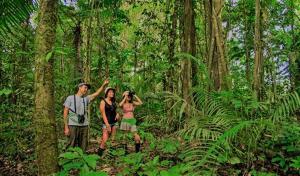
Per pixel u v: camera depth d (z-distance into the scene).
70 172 4.83
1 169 6.23
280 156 5.14
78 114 6.23
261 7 8.74
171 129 8.03
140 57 11.70
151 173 4.00
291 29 9.92
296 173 4.81
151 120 9.22
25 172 6.03
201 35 13.23
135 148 6.44
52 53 4.38
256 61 6.32
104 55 10.39
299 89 5.91
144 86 10.83
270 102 5.54
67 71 9.59
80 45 9.12
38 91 4.43
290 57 7.18
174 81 10.55
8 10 5.74
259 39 6.38
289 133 5.34
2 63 8.41
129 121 4.59
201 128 4.84
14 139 6.98
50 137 4.43
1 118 7.52
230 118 5.18
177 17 10.28
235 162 4.63
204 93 5.85
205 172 4.19
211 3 7.33
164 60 11.16
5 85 8.12
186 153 4.45
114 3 8.92
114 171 4.99
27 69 8.29
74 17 8.80
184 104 5.67
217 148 4.77
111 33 11.29
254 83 6.26
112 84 10.65
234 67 11.89
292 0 10.25
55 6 4.55
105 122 6.49
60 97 8.91
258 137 5.19
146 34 11.48
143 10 11.88
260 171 4.79
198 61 6.18
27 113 7.83
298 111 6.26
